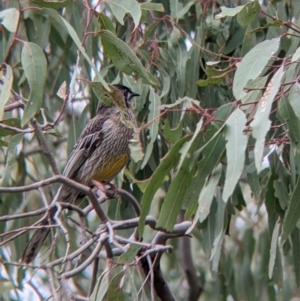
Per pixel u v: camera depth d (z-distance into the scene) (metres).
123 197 10.79
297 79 7.34
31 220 13.04
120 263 7.67
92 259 7.57
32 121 7.77
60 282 7.31
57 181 7.84
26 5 11.48
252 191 9.60
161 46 11.38
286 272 14.10
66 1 7.84
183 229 9.26
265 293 14.31
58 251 12.98
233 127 6.82
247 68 7.27
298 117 7.12
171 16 10.84
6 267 12.55
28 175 13.52
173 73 10.83
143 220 7.32
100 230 8.11
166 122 7.56
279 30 10.48
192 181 7.35
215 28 11.00
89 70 11.46
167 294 9.79
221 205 10.22
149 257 7.68
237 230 15.09
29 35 11.73
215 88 11.00
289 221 7.64
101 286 7.61
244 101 7.68
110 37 8.16
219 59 11.14
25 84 12.65
